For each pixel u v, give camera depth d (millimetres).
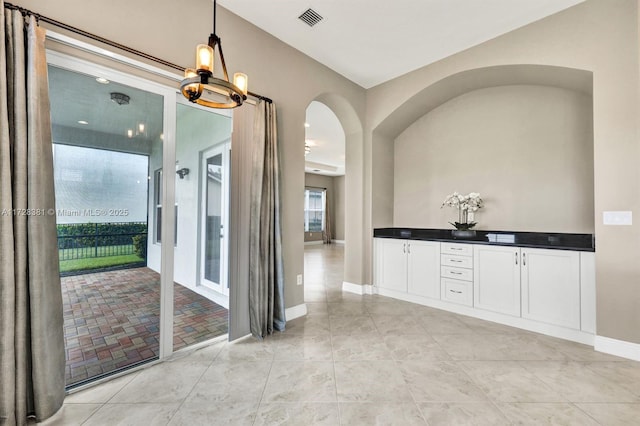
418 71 3594
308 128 5785
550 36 2619
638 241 2195
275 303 2805
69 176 1838
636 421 1547
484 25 2762
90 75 1841
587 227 2990
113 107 1983
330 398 1739
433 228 4141
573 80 2793
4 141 1422
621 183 2260
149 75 2072
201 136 3391
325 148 7473
